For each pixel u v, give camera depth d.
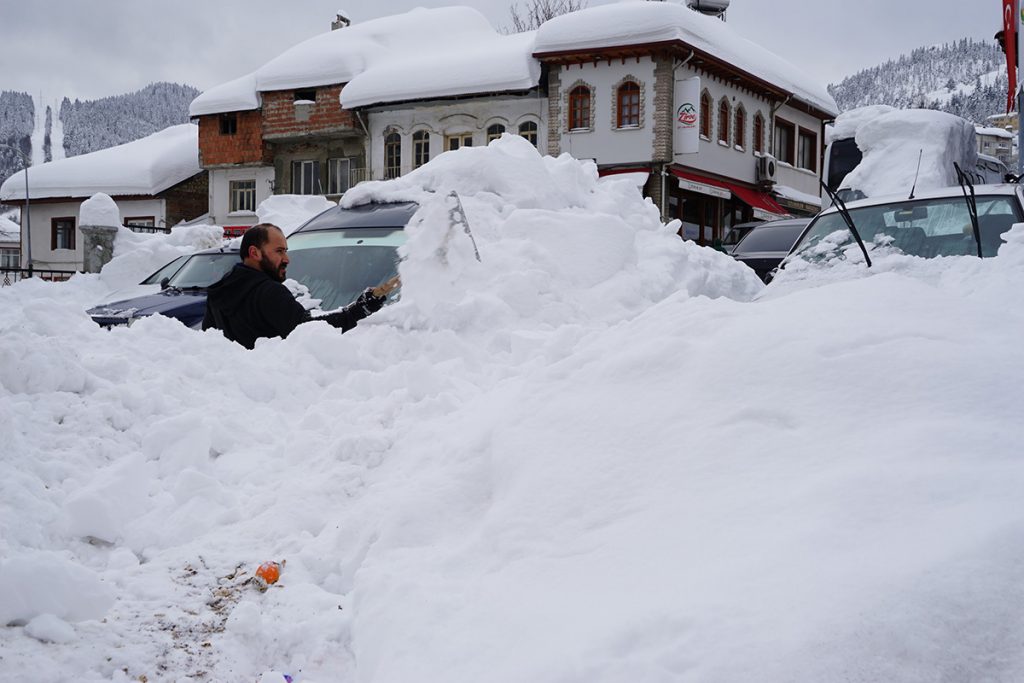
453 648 2.37
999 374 2.79
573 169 9.05
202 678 2.62
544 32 32.56
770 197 37.16
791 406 2.82
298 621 2.92
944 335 3.06
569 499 2.81
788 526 2.27
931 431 2.53
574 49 31.88
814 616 1.88
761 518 2.37
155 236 21.59
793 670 1.79
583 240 7.66
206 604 3.04
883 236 6.79
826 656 1.80
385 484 3.61
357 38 39.91
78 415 4.10
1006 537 1.96
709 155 33.91
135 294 11.34
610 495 2.76
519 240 7.32
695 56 31.86
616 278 7.50
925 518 2.13
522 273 6.70
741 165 36.06
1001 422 2.61
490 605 2.51
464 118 35.44
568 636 2.18
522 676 2.08
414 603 2.63
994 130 60.22
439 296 6.52
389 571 2.90
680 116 31.91
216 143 41.16
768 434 2.74
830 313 3.28
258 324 6.23
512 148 8.84
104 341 5.05
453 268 6.64
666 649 1.95
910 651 1.79
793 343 3.07
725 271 8.91
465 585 2.70
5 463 3.56
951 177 16.69
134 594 3.07
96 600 2.85
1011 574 1.89
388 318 6.19
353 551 3.23
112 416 4.18
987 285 5.00
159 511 3.64
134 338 5.17
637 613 2.12
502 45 35.88
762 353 3.07
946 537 2.02
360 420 4.39
